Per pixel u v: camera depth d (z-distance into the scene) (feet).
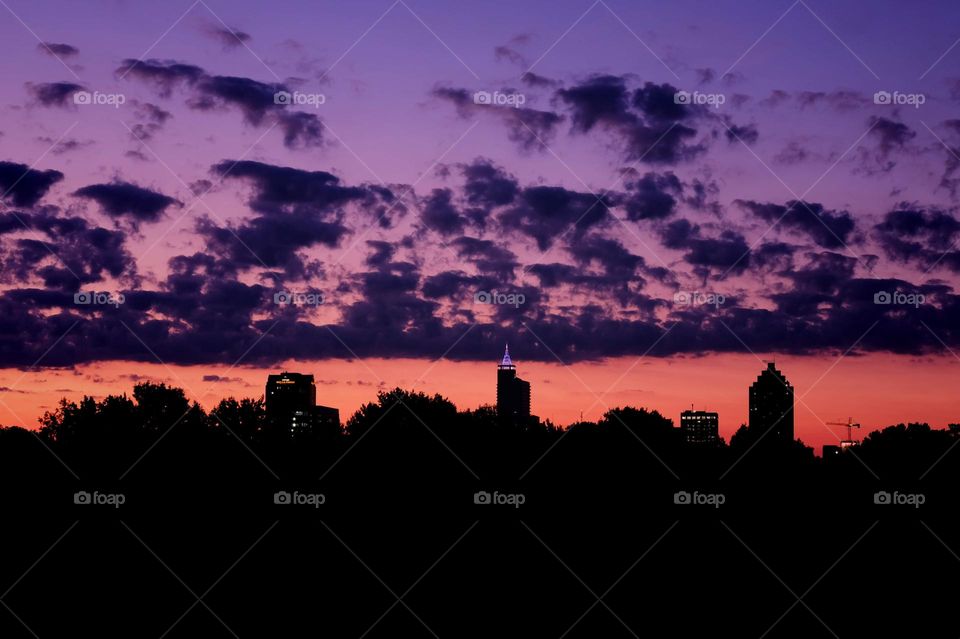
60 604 176.24
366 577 199.31
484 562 213.46
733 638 158.81
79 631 159.22
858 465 303.07
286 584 191.83
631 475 282.56
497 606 177.99
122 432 305.94
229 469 279.69
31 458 274.16
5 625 161.79
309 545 224.74
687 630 163.22
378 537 233.35
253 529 237.04
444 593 187.52
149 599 180.04
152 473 274.98
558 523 250.57
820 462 311.88
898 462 299.58
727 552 227.20
